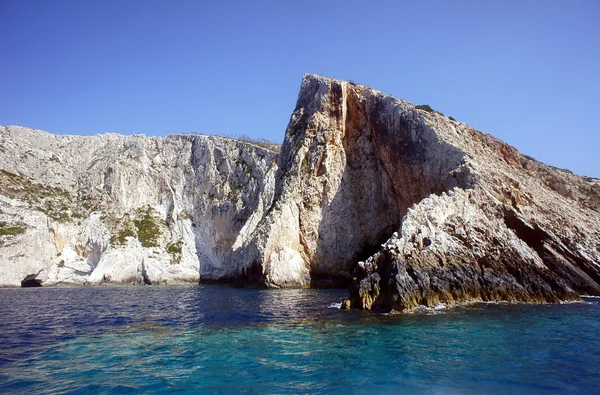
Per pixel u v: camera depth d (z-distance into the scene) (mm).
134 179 64812
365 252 40844
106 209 61156
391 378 10094
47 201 59781
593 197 34125
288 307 22875
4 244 49062
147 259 52688
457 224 23266
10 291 40594
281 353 12477
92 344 14141
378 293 19656
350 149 42688
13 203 55531
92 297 32562
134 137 72875
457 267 20906
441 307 19234
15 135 71250
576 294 22234
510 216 25656
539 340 13469
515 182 28688
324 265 40156
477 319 16781
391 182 39344
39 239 51781
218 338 14750
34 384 9969
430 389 9344
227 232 55656
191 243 56844
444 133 33906
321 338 14234
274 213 40062
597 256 25812
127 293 36438
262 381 10031
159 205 63188
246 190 58000
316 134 43312
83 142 75062
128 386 9797
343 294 31109
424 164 33781
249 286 39719
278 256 38562
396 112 37375
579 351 12227
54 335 15906
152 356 12359
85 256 55375
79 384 9961
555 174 35188
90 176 67438
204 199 60219
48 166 67875
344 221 41000
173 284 51219
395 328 15367
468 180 28156
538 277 22047
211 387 9680
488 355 11867
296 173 42188
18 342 14641
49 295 35062
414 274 19469
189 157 66188
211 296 31469
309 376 10344
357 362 11383
